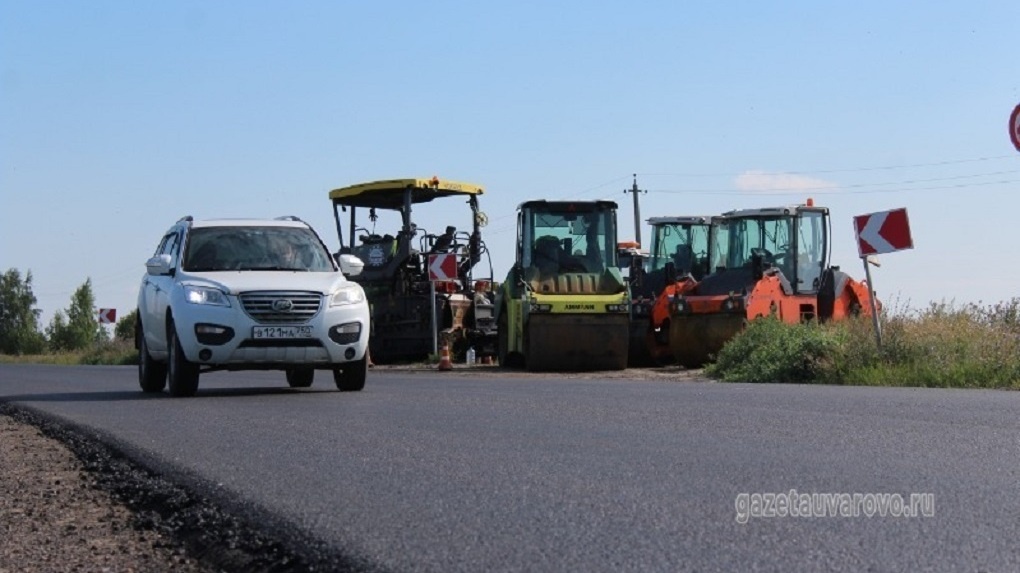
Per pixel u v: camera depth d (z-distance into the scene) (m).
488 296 30.02
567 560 5.05
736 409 11.16
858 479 6.86
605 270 25.52
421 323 29.00
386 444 9.07
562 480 7.07
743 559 4.96
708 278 25.98
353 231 29.91
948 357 16.91
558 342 24.14
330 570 5.21
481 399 13.14
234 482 7.57
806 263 26.08
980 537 5.32
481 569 4.97
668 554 5.08
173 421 11.51
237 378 20.53
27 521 7.28
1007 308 20.34
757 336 20.69
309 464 8.17
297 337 14.31
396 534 5.74
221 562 5.80
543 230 25.75
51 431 11.58
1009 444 8.37
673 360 27.23
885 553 5.03
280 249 15.55
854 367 17.73
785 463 7.53
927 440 8.60
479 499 6.54
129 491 7.88
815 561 4.91
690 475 7.11
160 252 16.94
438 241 29.47
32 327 114.94
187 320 14.27
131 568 5.94
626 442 8.78
